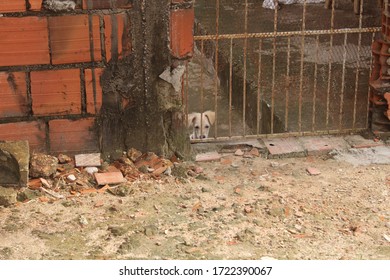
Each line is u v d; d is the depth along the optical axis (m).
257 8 13.75
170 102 7.27
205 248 5.94
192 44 7.16
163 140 7.38
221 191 6.88
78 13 6.77
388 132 7.93
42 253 5.86
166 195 6.79
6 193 6.64
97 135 7.21
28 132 7.06
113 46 6.94
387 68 7.73
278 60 10.74
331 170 7.31
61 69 6.91
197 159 7.44
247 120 10.16
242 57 11.11
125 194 6.77
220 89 11.60
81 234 6.14
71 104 7.04
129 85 7.10
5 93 6.88
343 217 6.46
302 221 6.38
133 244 5.97
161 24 6.96
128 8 6.86
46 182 6.90
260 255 5.85
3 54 6.75
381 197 6.81
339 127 7.98
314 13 13.09
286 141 7.80
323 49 11.04
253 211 6.51
